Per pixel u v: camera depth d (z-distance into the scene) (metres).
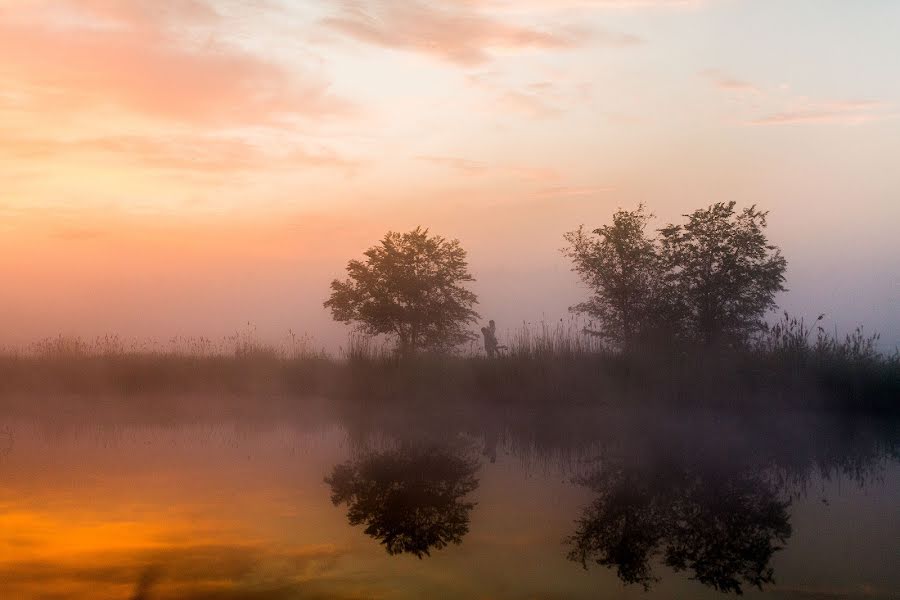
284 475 9.65
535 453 11.67
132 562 5.98
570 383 18.19
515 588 5.50
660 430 14.44
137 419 15.98
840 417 16.02
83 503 7.95
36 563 5.95
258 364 22.78
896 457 11.40
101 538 6.65
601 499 8.50
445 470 10.20
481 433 13.98
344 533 6.93
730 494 8.80
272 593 5.32
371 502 8.22
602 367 18.73
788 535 7.07
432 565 5.98
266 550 6.36
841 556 6.41
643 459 11.12
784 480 9.61
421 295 26.92
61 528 6.96
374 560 6.13
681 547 6.69
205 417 16.33
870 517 7.76
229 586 5.46
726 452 11.83
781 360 17.34
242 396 20.88
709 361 18.28
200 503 8.02
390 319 26.59
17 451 11.48
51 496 8.28
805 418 15.84
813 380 16.77
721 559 6.32
